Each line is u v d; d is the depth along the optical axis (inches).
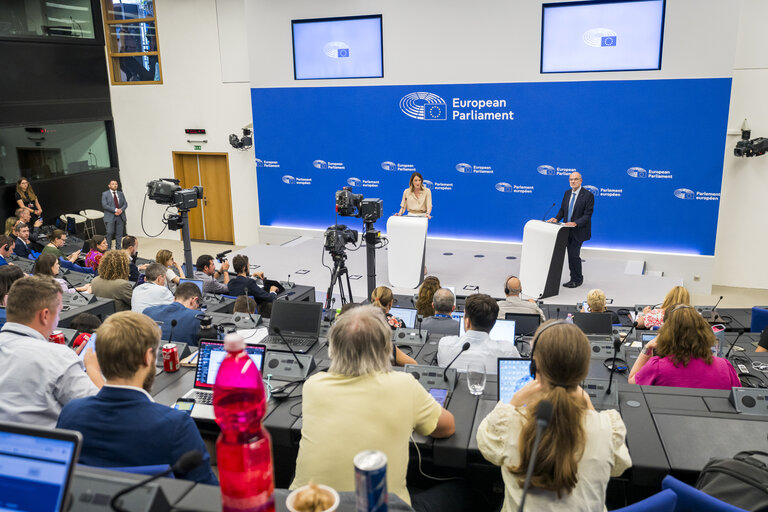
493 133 364.2
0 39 393.7
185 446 75.8
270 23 395.9
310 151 406.9
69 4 436.1
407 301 289.3
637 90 331.6
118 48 460.1
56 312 98.9
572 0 331.0
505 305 206.8
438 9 357.4
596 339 169.6
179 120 454.3
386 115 383.6
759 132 329.4
